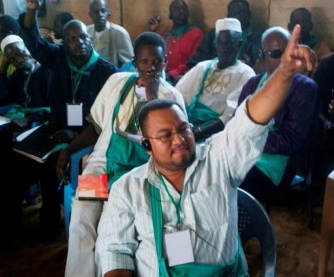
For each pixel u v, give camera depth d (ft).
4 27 10.59
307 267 7.63
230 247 4.34
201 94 9.09
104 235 4.45
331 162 8.91
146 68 6.95
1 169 8.48
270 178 7.17
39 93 9.67
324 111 9.47
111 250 4.35
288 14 13.42
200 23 14.90
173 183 4.40
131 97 6.95
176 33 13.91
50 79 9.27
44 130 8.50
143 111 4.32
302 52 3.50
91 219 6.08
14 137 8.59
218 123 8.39
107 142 6.94
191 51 13.69
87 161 7.07
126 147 6.59
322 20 13.00
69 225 6.60
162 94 7.02
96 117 7.34
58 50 9.23
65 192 7.18
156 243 4.25
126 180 4.51
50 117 8.70
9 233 8.66
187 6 14.23
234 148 4.18
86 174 6.75
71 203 6.89
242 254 4.63
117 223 4.41
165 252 4.26
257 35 12.92
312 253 8.02
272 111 3.84
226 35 8.74
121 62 13.15
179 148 4.15
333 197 6.44
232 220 4.38
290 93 7.14
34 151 7.63
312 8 13.02
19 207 8.76
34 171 8.22
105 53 13.06
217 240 4.30
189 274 4.21
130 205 4.42
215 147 4.35
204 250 4.27
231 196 4.38
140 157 6.63
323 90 9.69
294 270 7.56
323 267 6.85
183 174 4.39
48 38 14.26
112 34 13.01
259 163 7.14
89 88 8.44
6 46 9.23
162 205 4.35
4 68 10.48
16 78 9.87
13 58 9.31
